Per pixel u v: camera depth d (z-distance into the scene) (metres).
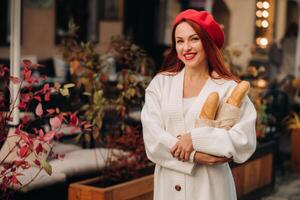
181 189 3.12
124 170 5.10
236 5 15.70
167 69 3.33
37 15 12.73
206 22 3.09
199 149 2.98
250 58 13.66
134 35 15.51
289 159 8.73
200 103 3.12
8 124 4.91
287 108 8.21
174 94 3.18
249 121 3.05
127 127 5.28
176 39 3.16
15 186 4.37
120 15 14.90
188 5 16.20
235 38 15.73
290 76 10.61
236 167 5.93
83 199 4.55
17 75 4.96
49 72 12.02
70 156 5.45
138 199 4.81
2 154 4.83
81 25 13.74
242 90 3.04
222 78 3.16
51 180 4.62
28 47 12.58
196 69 3.18
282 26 17.72
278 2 17.28
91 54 5.57
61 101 6.17
